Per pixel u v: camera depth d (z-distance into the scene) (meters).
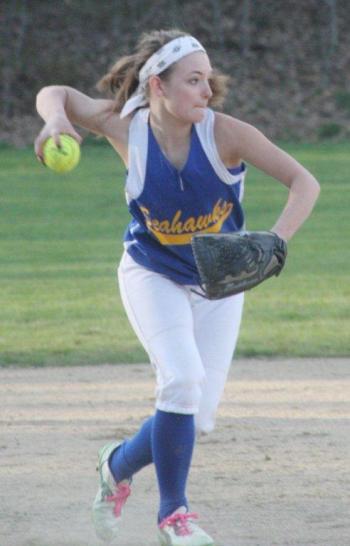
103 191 45.38
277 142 61.47
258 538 10.15
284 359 19.25
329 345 20.14
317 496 11.52
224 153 9.34
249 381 17.47
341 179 47.69
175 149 9.32
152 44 9.40
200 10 72.19
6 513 11.02
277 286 25.73
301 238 33.03
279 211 38.47
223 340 9.84
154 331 9.42
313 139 62.19
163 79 9.22
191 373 9.23
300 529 10.41
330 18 72.31
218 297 9.16
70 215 38.75
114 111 9.81
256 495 11.56
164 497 9.55
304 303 23.80
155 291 9.52
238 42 70.94
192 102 9.16
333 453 13.27
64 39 69.38
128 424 14.73
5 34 68.75
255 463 12.83
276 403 15.95
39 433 14.30
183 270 9.59
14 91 66.00
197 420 9.82
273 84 68.19
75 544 10.13
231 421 14.91
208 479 12.18
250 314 22.77
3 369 18.59
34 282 26.28
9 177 49.88
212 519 10.73
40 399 16.30
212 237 8.99
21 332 21.23
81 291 25.19
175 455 9.40
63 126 9.29
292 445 13.63
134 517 10.99
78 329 21.52
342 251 30.66
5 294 24.83
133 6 71.31
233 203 9.62
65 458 13.09
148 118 9.45
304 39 71.44
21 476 12.37
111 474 10.12
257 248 8.98
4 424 14.79
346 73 69.25
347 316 22.52
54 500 11.47
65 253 30.66
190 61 9.19
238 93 67.00
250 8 72.31
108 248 31.45
